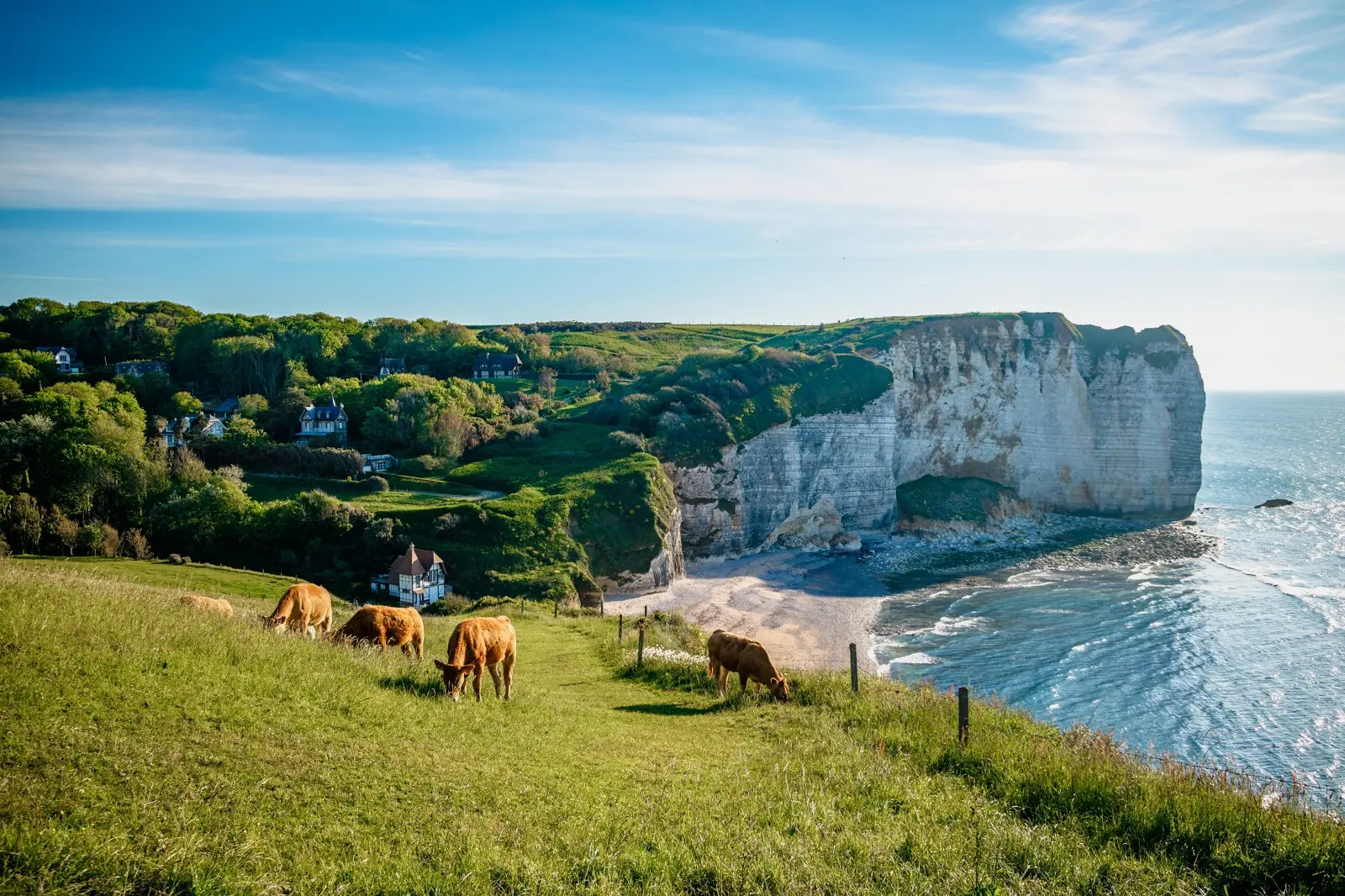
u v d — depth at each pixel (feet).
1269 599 227.20
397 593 207.10
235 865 24.76
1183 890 29.09
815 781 40.57
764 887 27.84
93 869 23.13
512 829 31.01
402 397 344.28
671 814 34.14
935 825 34.91
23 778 27.20
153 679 37.47
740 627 212.64
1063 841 32.81
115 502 250.16
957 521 343.67
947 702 60.13
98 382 403.34
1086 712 147.43
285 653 48.19
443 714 44.75
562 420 355.97
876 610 230.27
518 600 180.04
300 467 298.35
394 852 27.94
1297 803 38.22
